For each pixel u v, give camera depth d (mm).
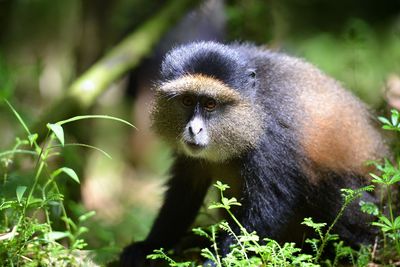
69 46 25078
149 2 19875
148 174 24516
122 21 19828
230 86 10805
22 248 9203
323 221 11477
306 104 11281
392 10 29984
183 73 10922
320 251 9375
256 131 10875
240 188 11125
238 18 17078
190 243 12102
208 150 11016
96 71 15445
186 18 19281
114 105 25922
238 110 10836
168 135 11312
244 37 17109
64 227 11781
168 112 11188
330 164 11336
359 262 9820
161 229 11961
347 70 17750
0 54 19094
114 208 19719
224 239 10594
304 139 11047
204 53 11000
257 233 10719
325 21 29266
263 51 12164
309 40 26359
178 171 11969
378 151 12031
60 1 26625
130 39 16422
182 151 11352
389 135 12727
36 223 9820
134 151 25078
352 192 9250
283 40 23031
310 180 11180
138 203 19766
